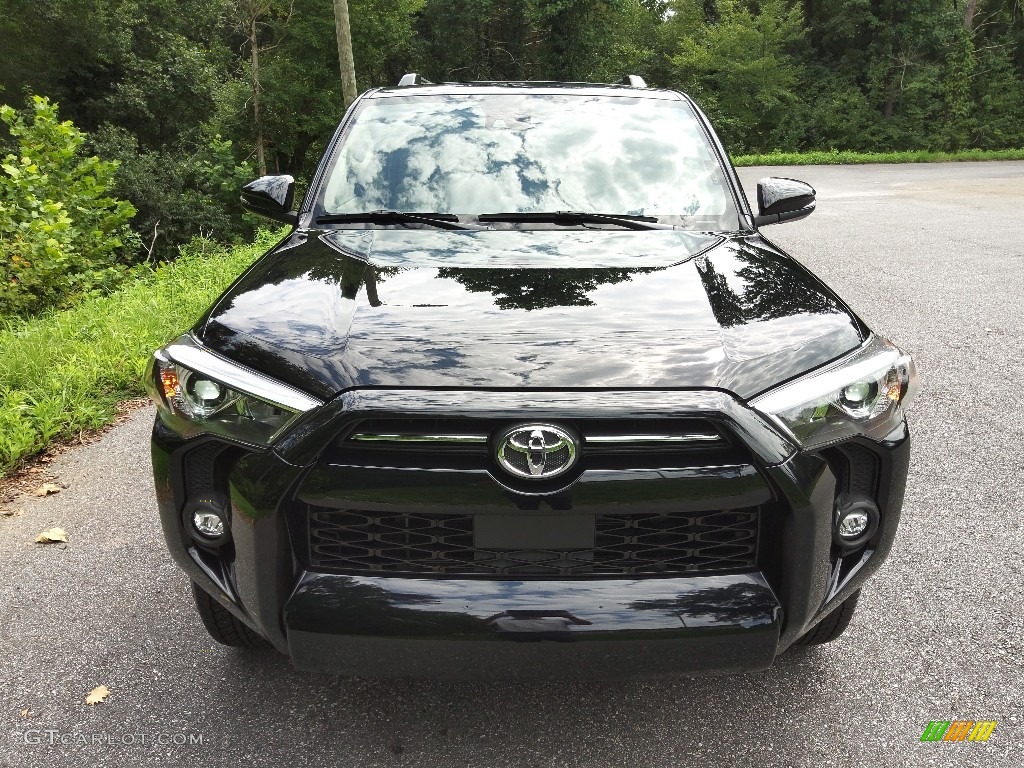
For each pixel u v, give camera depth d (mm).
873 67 47281
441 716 2246
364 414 1730
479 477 1745
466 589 1790
